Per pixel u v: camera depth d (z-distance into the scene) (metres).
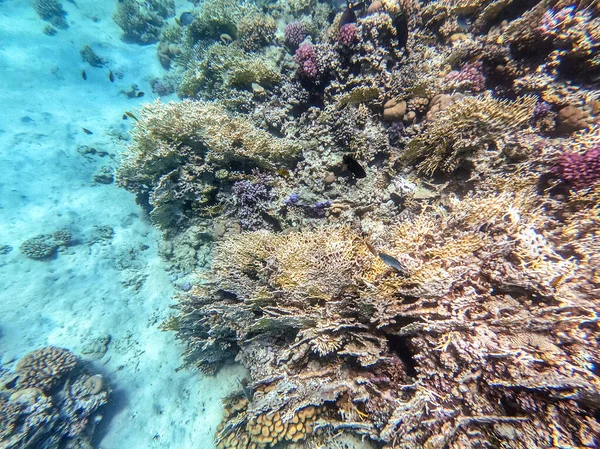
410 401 0.66
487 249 0.74
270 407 0.84
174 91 2.80
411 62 1.14
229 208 1.31
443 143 0.91
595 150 0.78
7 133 2.27
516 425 0.58
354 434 0.80
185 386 1.31
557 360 0.59
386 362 0.77
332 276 0.80
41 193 2.04
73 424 1.18
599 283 0.67
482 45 1.05
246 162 1.26
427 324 0.68
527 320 0.64
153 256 1.85
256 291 0.94
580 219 0.77
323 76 1.27
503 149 0.88
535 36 0.97
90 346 1.44
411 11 1.17
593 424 0.54
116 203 2.11
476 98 0.91
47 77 2.72
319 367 0.84
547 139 0.88
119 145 2.44
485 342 0.63
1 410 1.09
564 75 0.98
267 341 0.96
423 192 0.95
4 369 1.35
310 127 1.21
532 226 0.76
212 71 1.74
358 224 0.99
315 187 1.10
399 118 1.04
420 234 0.81
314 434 0.85
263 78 1.39
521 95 1.00
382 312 0.73
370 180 1.05
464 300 0.68
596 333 0.62
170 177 1.34
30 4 3.19
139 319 1.57
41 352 1.31
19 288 1.63
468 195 0.88
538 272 0.67
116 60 3.07
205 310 1.06
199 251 1.53
